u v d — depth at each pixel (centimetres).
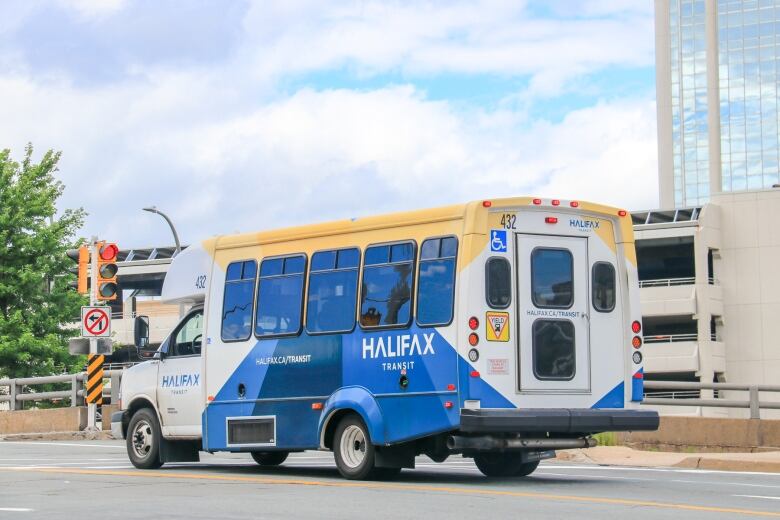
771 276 8862
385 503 1420
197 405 1967
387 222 1758
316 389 1808
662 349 8531
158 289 10225
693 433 2517
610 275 1767
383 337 1733
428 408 1667
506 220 1694
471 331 1642
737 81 16850
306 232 1861
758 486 1706
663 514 1316
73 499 1497
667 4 17350
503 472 1878
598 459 2323
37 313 5025
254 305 1909
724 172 16788
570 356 1717
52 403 5044
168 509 1375
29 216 5116
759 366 8850
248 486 1653
